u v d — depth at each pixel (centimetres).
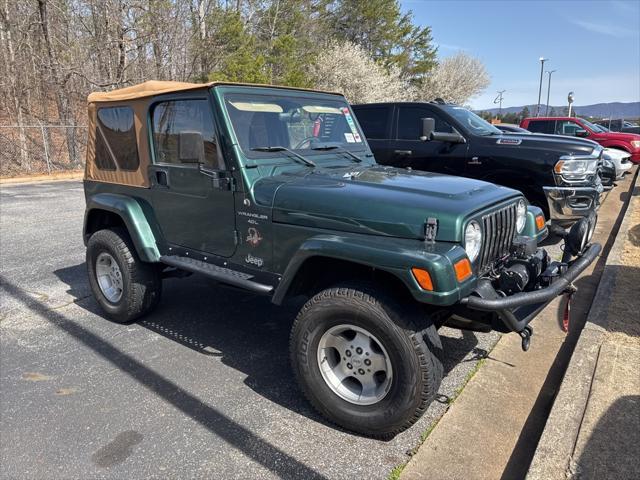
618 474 231
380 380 278
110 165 432
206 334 415
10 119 1969
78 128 2030
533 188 624
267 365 363
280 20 2975
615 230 751
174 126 363
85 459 262
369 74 3095
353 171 348
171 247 388
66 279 562
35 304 485
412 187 296
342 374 285
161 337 410
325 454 265
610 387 301
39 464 258
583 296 482
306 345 284
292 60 2628
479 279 275
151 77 2116
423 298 236
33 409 307
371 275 279
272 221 307
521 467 252
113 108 416
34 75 1925
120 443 274
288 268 286
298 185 307
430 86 4359
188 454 265
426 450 264
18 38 1894
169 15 2117
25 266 614
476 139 663
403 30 4247
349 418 275
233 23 2255
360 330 266
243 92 342
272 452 266
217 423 292
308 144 373
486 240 281
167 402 314
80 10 1967
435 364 256
